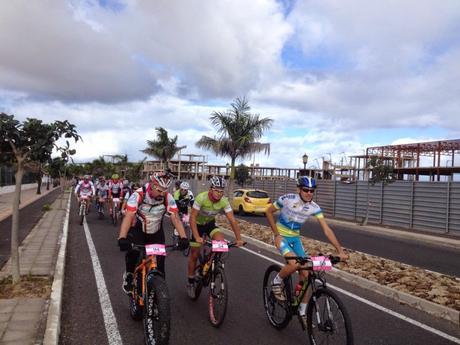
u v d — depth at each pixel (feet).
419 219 67.97
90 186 55.77
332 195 89.61
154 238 17.80
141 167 174.19
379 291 24.12
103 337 16.20
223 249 18.19
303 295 15.99
